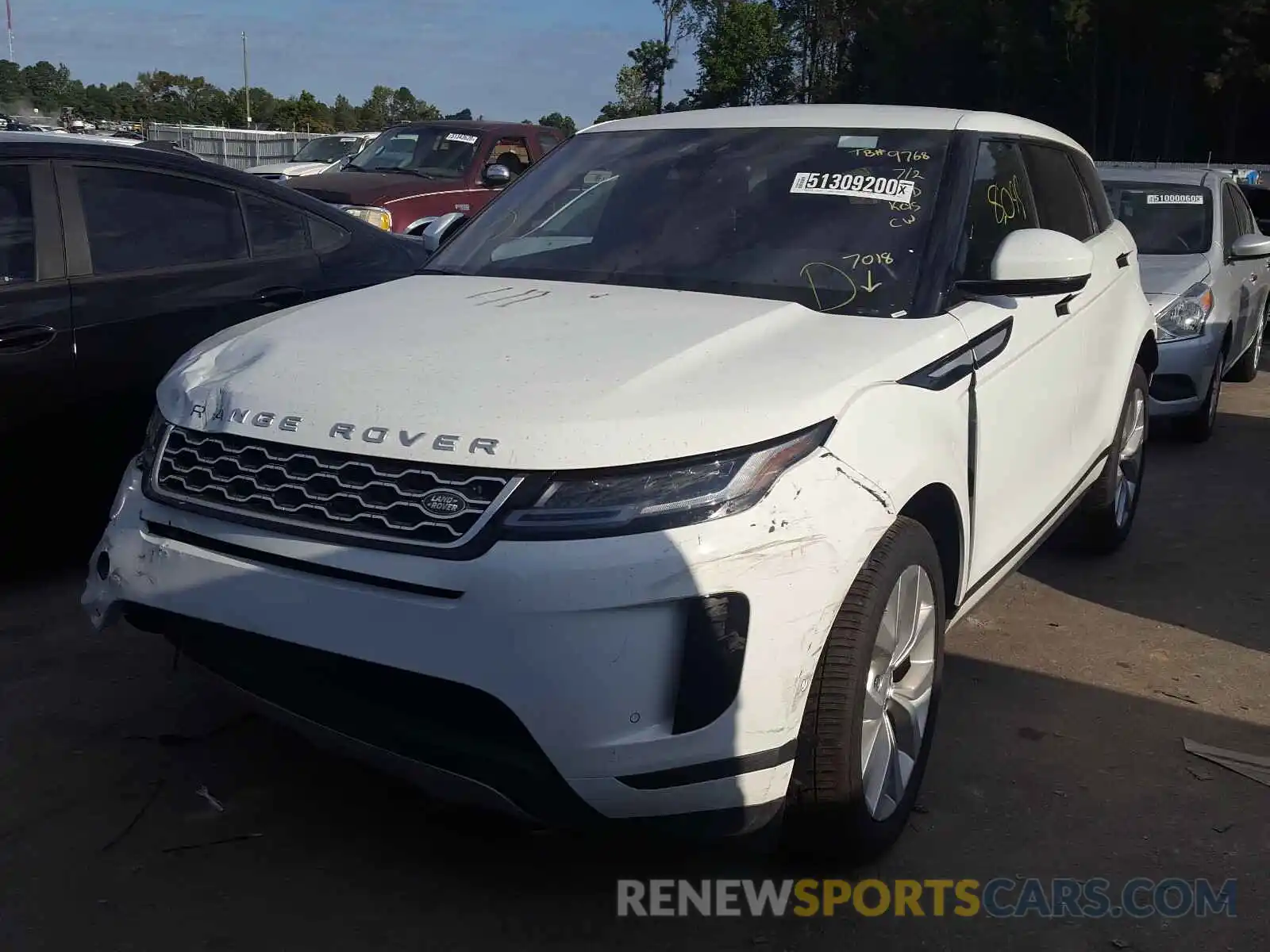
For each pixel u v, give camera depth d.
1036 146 4.66
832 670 2.79
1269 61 42.53
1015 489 3.90
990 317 3.65
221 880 3.03
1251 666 4.50
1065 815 3.43
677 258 3.79
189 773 3.52
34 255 4.67
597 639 2.50
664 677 2.55
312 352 3.08
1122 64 44.81
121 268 4.91
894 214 3.75
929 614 3.26
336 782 3.50
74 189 4.83
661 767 2.55
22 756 3.57
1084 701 4.17
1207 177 9.07
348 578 2.64
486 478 2.56
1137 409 5.65
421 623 2.55
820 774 2.83
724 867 3.15
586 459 2.55
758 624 2.59
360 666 2.65
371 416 2.72
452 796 2.71
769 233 3.79
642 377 2.79
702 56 70.19
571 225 4.12
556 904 2.99
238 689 2.97
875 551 2.90
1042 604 5.09
